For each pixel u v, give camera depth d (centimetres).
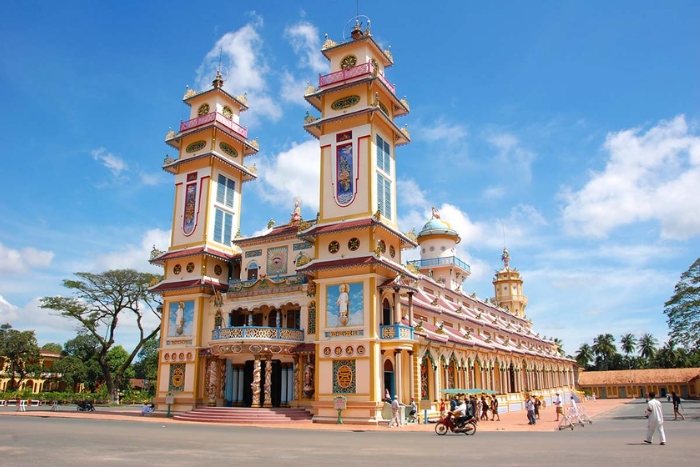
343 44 4619
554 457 1731
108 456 1695
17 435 2444
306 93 4591
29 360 9631
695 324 5425
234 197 5444
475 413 4006
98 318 7706
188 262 5034
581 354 15575
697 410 5984
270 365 4188
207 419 3897
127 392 8562
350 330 3922
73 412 5053
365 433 2950
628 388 11312
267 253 4856
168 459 1631
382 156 4459
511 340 7906
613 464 1541
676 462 1590
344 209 4228
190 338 4791
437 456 1767
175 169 5441
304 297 4388
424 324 4947
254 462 1575
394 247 4403
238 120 5741
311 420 3897
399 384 3984
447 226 7500
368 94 4356
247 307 4647
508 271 10700
